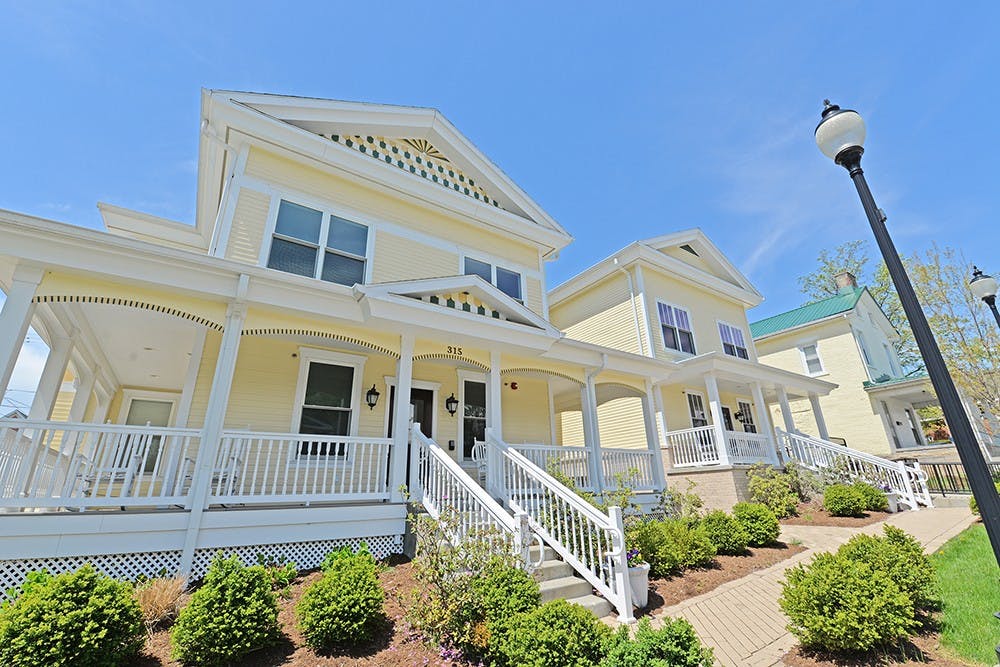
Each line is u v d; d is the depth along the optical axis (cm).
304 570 601
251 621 380
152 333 801
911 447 1841
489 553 469
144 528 523
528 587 423
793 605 423
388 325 734
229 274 621
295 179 893
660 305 1546
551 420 1195
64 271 541
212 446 580
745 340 1803
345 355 911
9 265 535
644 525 680
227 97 819
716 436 1201
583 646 333
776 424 2088
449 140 1102
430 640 407
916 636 415
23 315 504
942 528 834
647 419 1109
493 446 795
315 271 855
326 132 963
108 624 345
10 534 463
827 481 1205
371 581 443
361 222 948
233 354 620
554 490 643
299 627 413
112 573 503
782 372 1458
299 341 870
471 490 586
